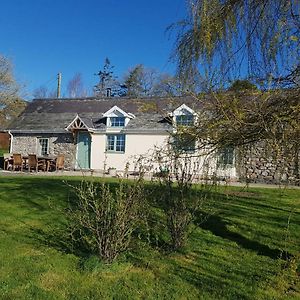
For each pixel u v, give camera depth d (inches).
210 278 200.1
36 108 1103.6
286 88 177.0
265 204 388.8
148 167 246.2
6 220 307.9
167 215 242.4
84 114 1027.3
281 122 164.4
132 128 898.7
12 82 1357.0
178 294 182.4
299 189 430.6
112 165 915.4
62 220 304.8
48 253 228.4
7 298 173.2
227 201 385.7
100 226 213.0
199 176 236.7
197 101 189.0
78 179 597.9
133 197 216.7
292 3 190.9
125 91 1528.1
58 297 176.4
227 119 170.1
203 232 281.6
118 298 177.6
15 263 211.3
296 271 210.4
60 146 975.6
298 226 302.2
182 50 218.8
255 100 174.1
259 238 271.0
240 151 201.8
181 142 202.2
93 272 202.5
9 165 950.4
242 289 188.5
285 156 170.2
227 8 211.2
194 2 214.7
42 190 457.4
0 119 1419.8
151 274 203.6
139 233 253.0
